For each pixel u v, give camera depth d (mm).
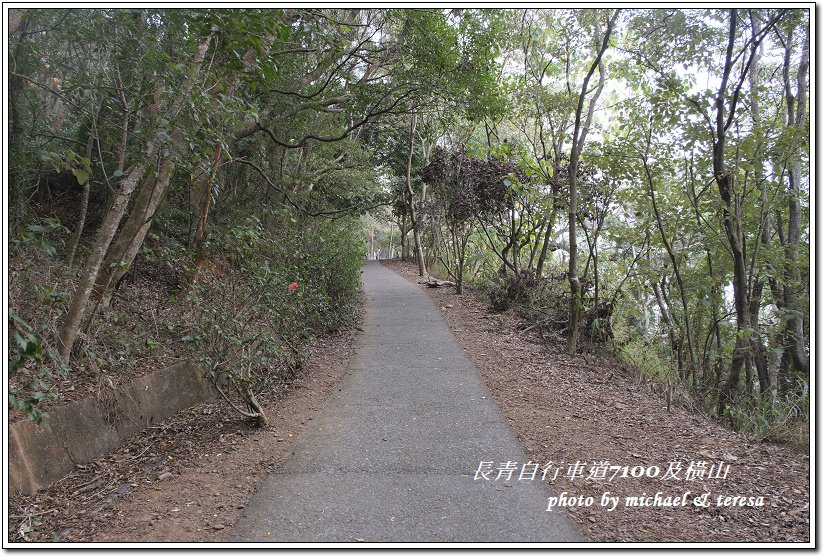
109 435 4465
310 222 11289
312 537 3135
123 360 4922
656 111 7473
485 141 17375
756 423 5621
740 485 3844
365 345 8781
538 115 10938
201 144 4395
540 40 11422
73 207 7746
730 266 8016
